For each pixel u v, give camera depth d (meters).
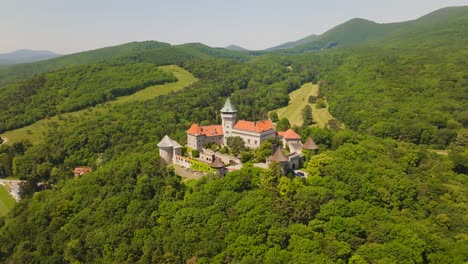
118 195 136.62
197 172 148.50
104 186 147.88
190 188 131.62
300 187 124.25
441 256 98.12
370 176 134.00
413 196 130.75
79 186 154.75
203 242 103.12
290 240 99.00
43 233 131.50
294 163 147.75
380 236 102.94
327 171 135.75
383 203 124.94
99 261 111.62
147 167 149.50
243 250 95.88
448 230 116.38
